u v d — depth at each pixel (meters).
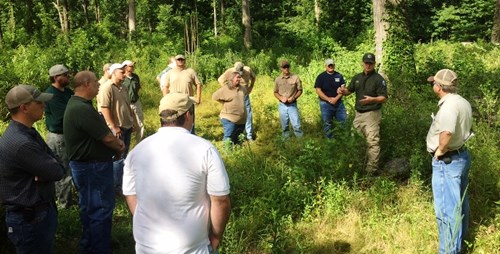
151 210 2.91
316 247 4.82
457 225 4.29
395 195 5.75
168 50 21.89
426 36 26.05
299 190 5.74
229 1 39.88
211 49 23.19
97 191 4.48
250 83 9.48
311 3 32.25
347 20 29.78
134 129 7.29
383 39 10.87
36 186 3.66
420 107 8.14
